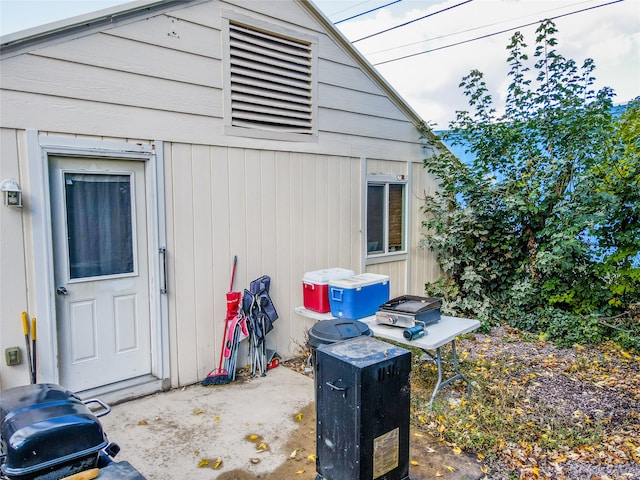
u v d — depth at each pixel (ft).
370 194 18.21
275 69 14.28
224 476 8.23
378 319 11.35
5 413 5.10
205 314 12.95
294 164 15.06
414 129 19.84
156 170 11.76
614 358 15.15
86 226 10.94
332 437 6.97
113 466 5.26
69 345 10.75
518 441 9.52
